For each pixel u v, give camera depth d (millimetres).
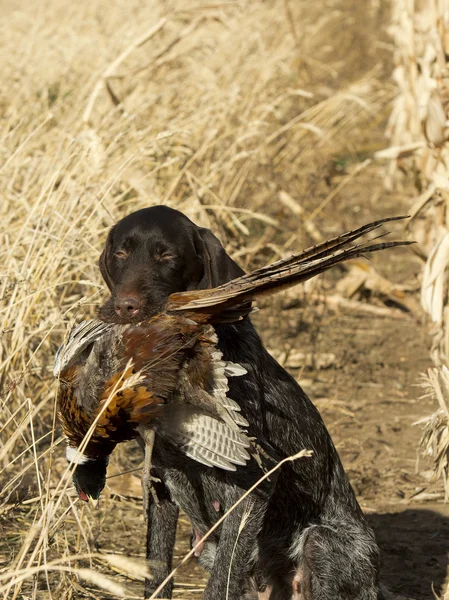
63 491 5746
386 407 11148
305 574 6887
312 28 22859
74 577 6918
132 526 8414
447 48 11078
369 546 7129
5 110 14023
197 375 5465
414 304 14070
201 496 6664
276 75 17609
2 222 9141
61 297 9328
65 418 5617
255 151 12641
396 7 16875
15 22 16938
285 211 15961
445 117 10984
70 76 15008
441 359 10539
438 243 10188
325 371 12180
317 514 7109
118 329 5574
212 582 6258
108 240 6684
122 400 5352
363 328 13523
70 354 5652
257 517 6305
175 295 5465
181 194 11938
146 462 5465
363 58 24875
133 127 10906
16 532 7812
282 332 13078
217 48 16734
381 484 9367
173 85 14734
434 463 8016
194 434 5488
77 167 9109
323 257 5148
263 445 6410
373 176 20188
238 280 5277
